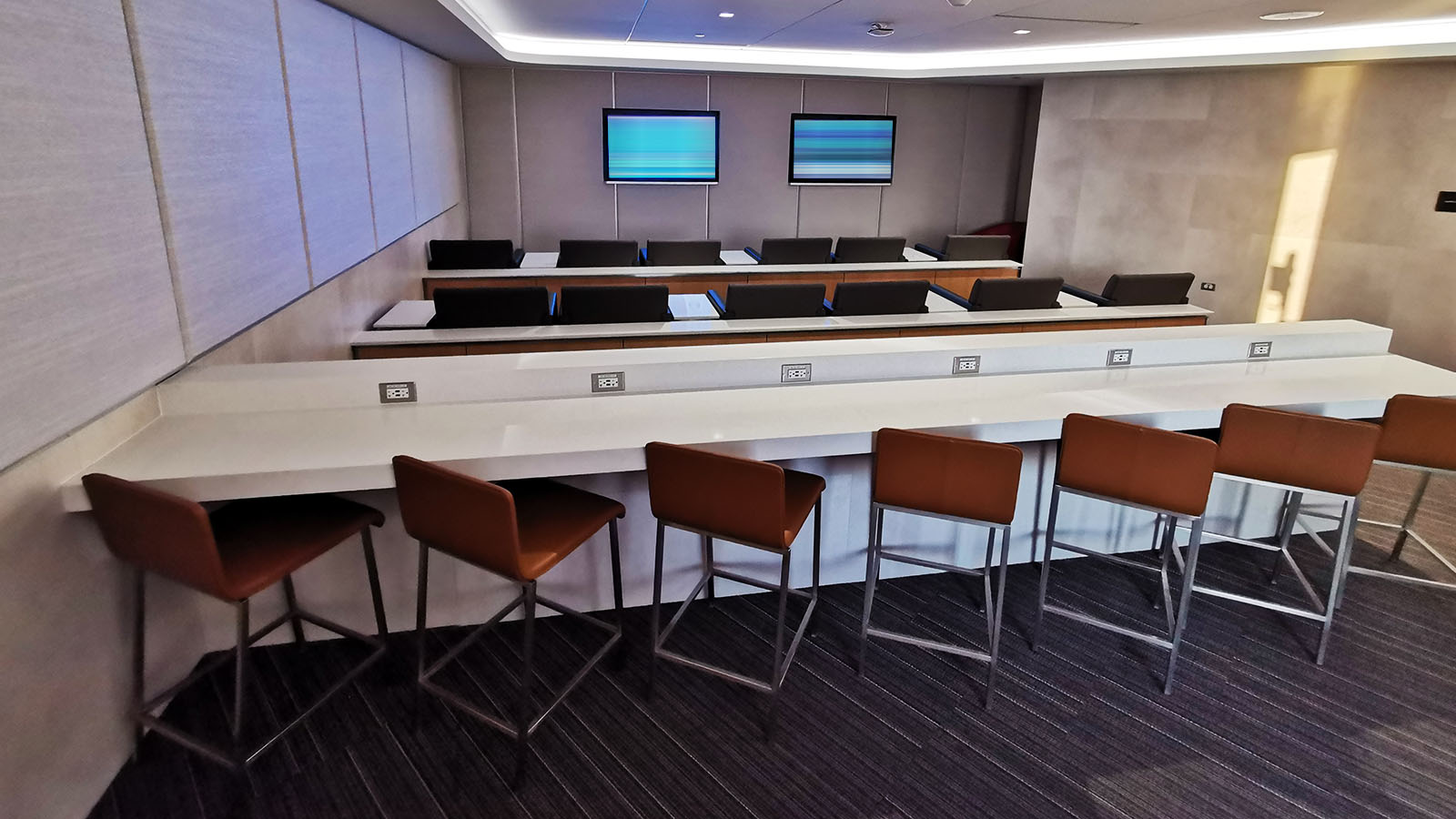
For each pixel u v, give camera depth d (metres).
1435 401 2.88
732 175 9.11
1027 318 4.84
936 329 4.68
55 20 1.87
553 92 8.44
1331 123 6.54
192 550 1.97
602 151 8.71
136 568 2.15
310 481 2.29
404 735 2.48
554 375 2.94
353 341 4.09
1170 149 7.62
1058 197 8.57
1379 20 5.45
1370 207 6.41
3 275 1.74
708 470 2.32
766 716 2.60
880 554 2.78
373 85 4.71
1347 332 3.75
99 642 2.19
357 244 4.29
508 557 2.17
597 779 2.33
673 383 3.05
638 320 4.55
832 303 5.52
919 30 6.32
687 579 3.16
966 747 2.48
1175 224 7.71
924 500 2.55
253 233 2.99
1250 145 7.07
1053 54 7.53
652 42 7.48
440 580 2.92
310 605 2.88
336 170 3.95
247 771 2.29
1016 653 2.94
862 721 2.58
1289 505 3.39
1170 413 2.96
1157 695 2.73
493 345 4.16
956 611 3.20
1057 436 2.88
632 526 3.05
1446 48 5.35
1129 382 3.31
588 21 6.18
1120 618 3.18
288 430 2.58
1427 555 3.68
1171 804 2.28
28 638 1.91
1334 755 2.47
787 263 6.81
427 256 6.38
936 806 2.26
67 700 2.06
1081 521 3.53
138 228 2.26
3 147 1.72
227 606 2.76
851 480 3.20
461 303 4.31
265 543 2.28
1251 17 5.39
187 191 2.50
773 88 8.92
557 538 2.37
